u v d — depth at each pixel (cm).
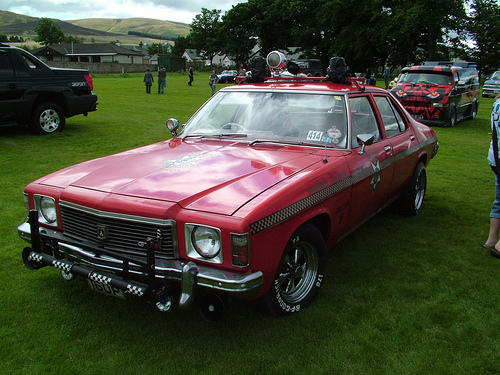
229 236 243
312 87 399
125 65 5450
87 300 330
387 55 5038
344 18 4903
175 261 260
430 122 1359
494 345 283
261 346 278
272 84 428
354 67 5303
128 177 299
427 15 4206
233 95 421
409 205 514
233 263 246
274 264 270
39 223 318
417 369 260
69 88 977
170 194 268
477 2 4619
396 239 461
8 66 870
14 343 278
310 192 296
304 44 5553
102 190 283
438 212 551
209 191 272
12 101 871
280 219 266
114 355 268
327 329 296
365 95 420
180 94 2356
